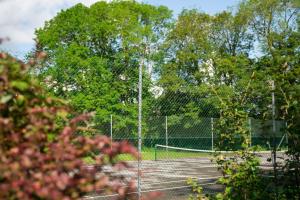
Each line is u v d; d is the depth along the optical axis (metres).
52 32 36.69
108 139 2.86
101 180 2.70
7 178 2.48
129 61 33.28
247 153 6.85
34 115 2.94
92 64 29.48
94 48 36.75
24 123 2.95
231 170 6.75
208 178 17.16
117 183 2.95
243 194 6.68
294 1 37.16
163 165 21.84
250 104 7.70
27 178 2.54
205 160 23.88
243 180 6.68
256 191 6.69
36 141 2.77
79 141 2.88
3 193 2.36
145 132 15.92
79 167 2.74
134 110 21.62
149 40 38.59
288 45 8.70
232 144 6.90
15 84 2.91
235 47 42.03
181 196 12.09
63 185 2.42
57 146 2.74
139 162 8.55
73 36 37.00
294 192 6.94
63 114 3.16
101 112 21.50
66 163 2.64
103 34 36.50
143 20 41.56
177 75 37.75
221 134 6.94
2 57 3.12
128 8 40.41
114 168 2.89
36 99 3.08
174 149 22.31
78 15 36.97
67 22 36.88
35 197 2.55
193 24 41.41
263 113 7.64
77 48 33.38
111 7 39.88
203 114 17.94
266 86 7.67
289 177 6.98
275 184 7.00
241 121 6.93
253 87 7.48
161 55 38.44
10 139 2.73
